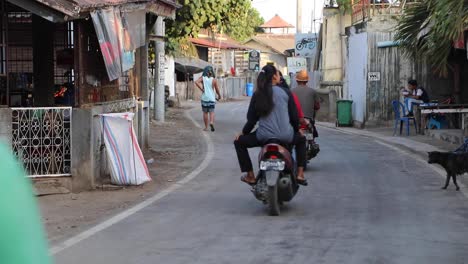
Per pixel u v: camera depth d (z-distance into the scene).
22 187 1.84
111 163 11.13
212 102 22.80
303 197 10.34
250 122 9.08
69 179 10.85
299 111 9.41
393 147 18.08
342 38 31.05
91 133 10.91
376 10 25.86
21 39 13.81
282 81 9.66
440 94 23.92
